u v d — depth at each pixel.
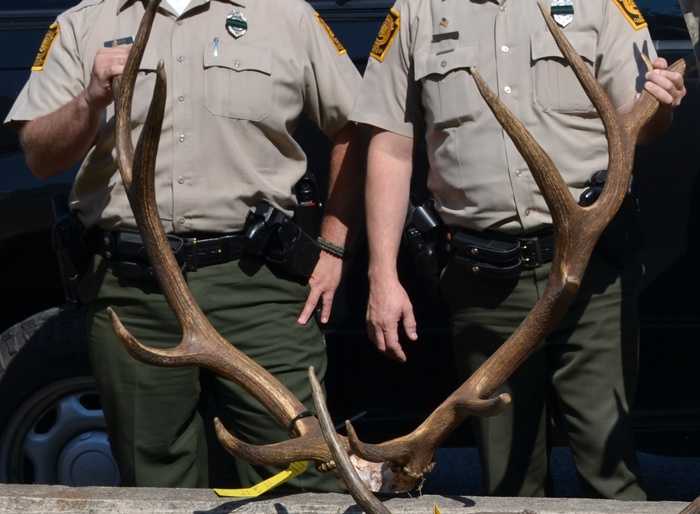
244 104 6.69
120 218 6.63
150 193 5.60
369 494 4.46
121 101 5.66
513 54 6.48
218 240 6.66
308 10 6.95
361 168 7.09
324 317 7.01
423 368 8.20
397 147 6.80
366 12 8.21
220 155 6.68
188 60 6.70
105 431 8.20
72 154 6.65
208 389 6.86
